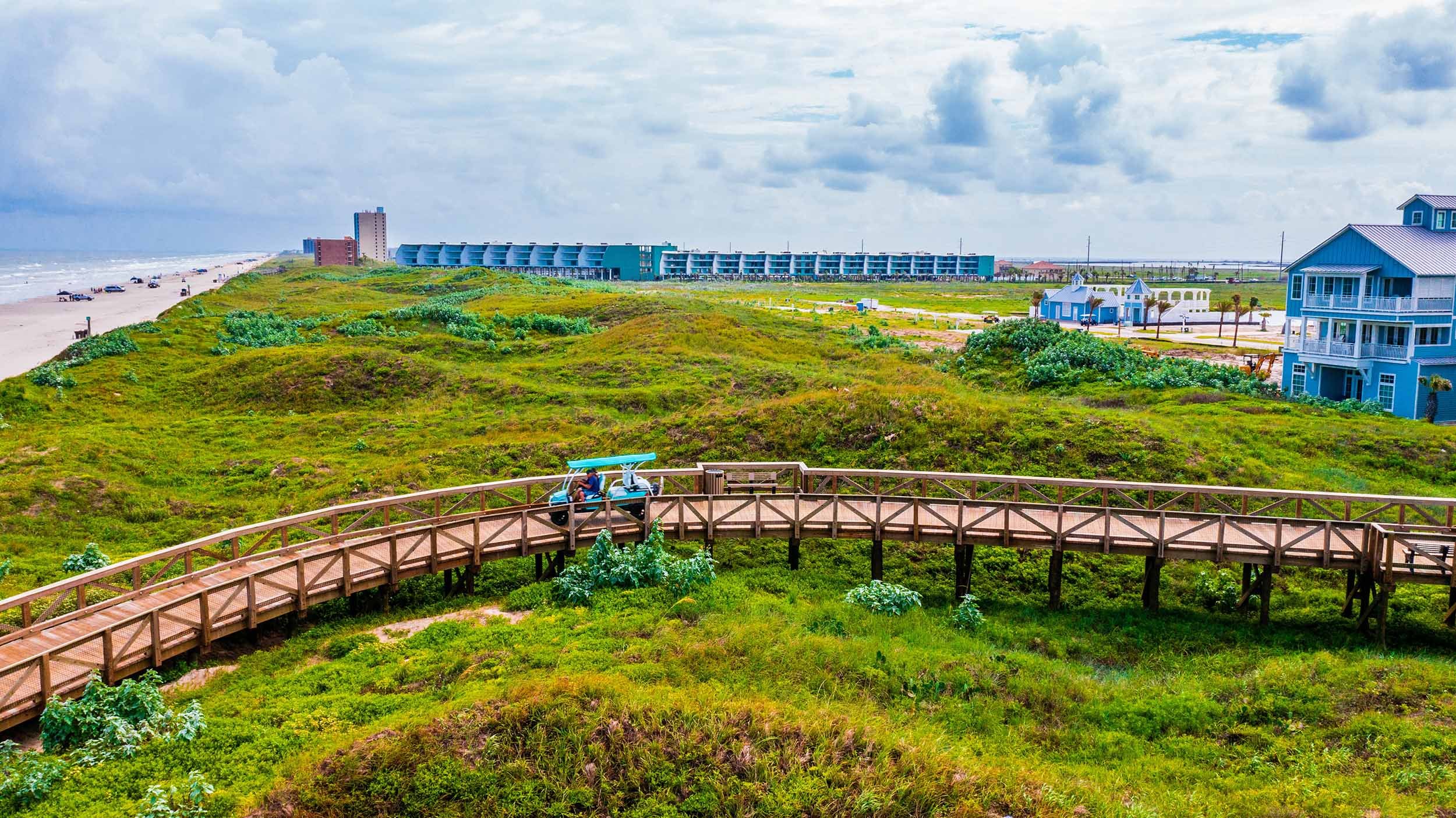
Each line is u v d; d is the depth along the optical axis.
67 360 56.56
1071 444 32.97
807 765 14.27
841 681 17.59
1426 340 48.59
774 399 40.12
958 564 24.16
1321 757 15.47
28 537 28.02
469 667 17.73
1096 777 15.12
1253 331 109.88
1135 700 17.86
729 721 14.91
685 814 13.46
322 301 112.69
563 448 37.47
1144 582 25.08
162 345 61.19
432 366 53.44
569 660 17.66
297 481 35.28
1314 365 53.56
